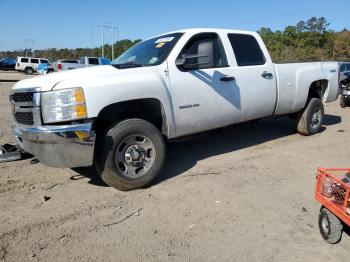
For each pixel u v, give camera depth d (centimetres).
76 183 473
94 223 367
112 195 434
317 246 325
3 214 386
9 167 533
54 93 403
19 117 448
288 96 643
